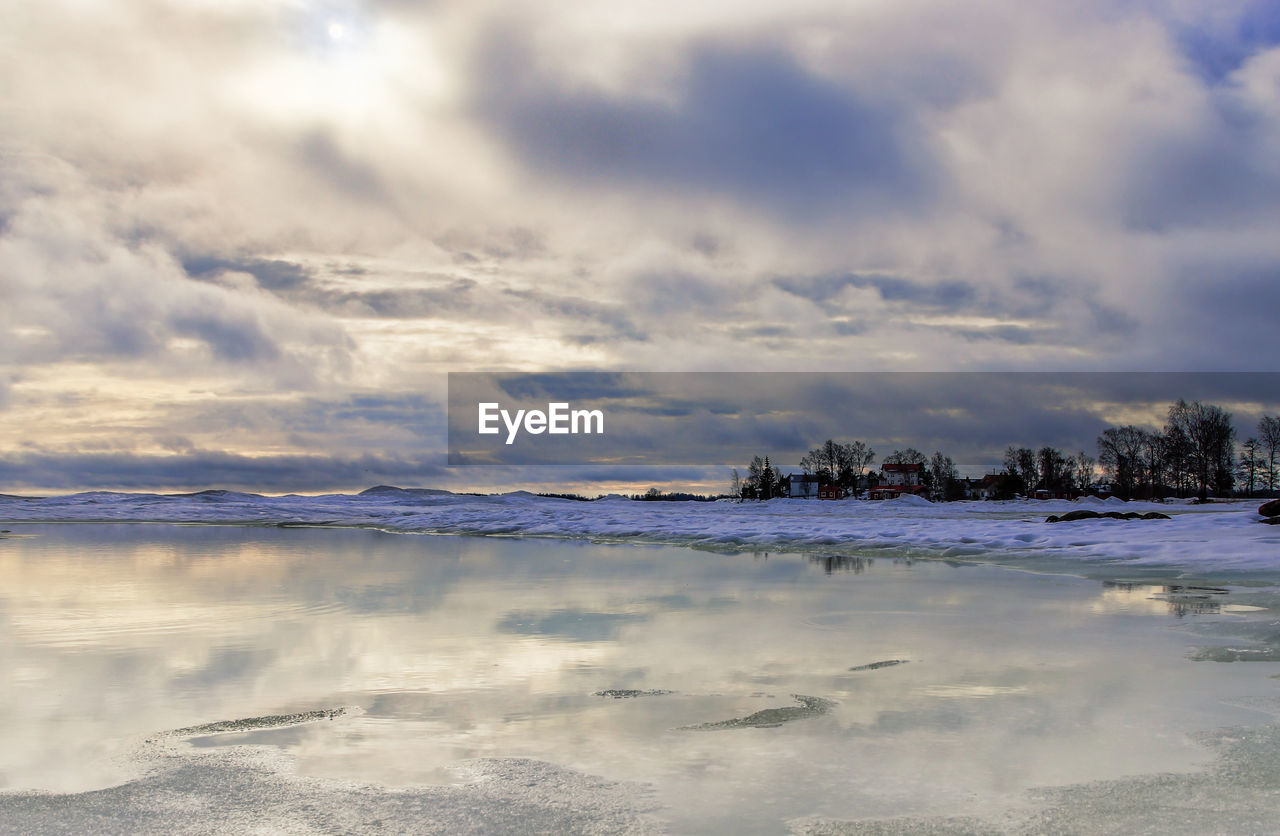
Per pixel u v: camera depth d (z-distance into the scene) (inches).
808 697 219.6
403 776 160.1
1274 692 220.4
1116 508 2564.0
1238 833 131.0
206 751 176.1
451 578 517.7
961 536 746.8
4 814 141.8
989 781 155.2
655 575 533.3
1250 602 388.8
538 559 669.9
